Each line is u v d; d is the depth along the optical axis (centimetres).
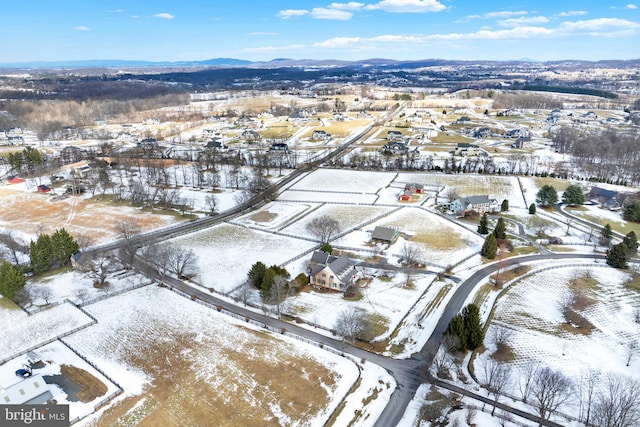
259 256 9731
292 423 4984
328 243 9775
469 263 9362
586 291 8188
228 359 6138
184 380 5694
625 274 8862
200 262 9444
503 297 8000
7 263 7712
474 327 6231
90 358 6194
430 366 6094
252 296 8019
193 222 12075
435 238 10681
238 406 5234
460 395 5516
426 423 5028
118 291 8175
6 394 5128
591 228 11294
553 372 5912
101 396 5412
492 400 5431
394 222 11812
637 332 6988
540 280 8625
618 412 5031
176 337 6688
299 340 6631
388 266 9194
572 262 9400
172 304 7725
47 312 7481
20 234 10994
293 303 7794
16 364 6075
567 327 7094
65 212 12788
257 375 5794
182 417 5066
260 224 11888
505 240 10262
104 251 9919
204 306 7650
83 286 8450
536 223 11594
